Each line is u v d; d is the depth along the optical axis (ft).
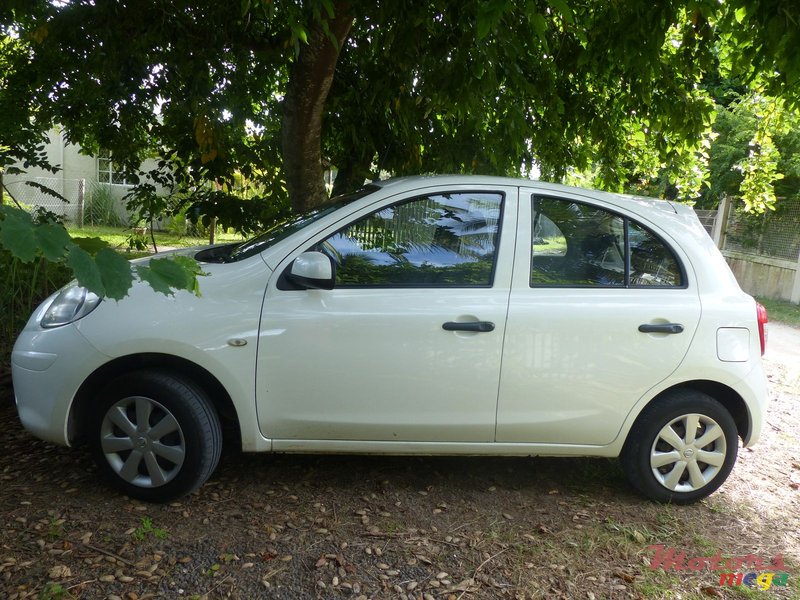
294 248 11.06
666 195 50.44
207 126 19.26
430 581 9.39
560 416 11.34
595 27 15.15
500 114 16.87
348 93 20.20
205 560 9.52
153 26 18.03
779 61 11.75
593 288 11.48
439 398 11.07
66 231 5.94
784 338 31.09
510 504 11.80
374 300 10.93
